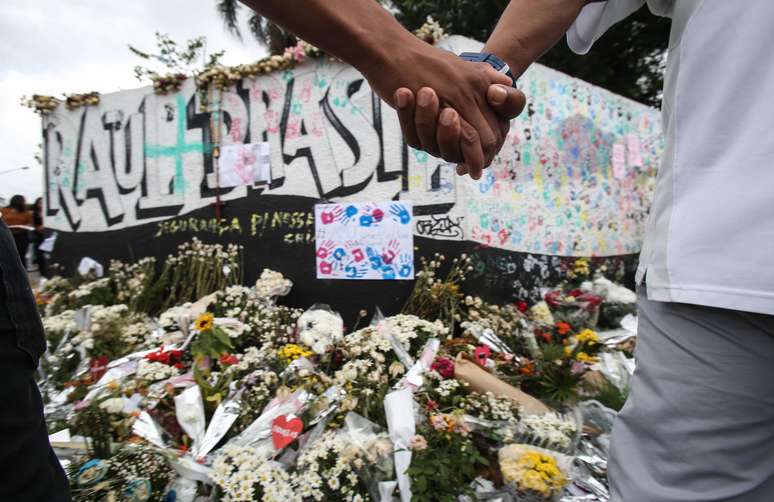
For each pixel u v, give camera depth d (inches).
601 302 147.0
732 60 31.0
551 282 166.2
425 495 62.5
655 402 33.5
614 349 118.8
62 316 136.6
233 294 130.6
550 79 165.9
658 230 35.5
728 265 30.1
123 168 179.6
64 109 190.9
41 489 40.7
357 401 80.9
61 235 195.2
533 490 62.3
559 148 171.2
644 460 34.0
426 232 135.3
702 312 31.7
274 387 88.3
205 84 160.9
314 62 146.3
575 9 42.9
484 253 136.0
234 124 158.6
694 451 31.7
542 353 108.0
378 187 139.9
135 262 177.8
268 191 153.3
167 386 87.3
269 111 153.2
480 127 37.9
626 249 211.6
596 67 374.0
